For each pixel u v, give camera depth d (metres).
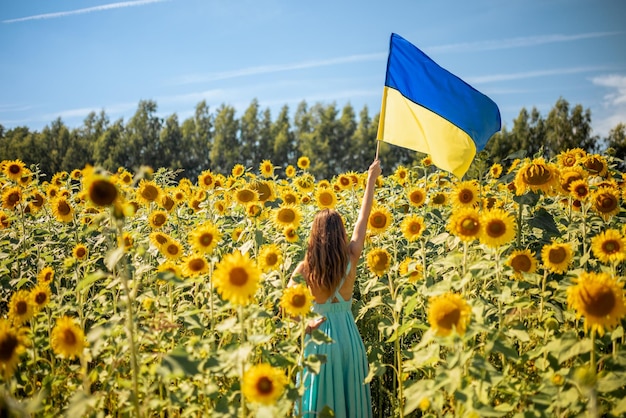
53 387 2.95
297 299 2.67
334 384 3.17
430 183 6.70
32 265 5.12
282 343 2.80
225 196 5.81
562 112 67.38
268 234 4.69
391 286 3.37
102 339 2.52
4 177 6.80
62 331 2.52
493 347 2.43
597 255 3.15
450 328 2.30
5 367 2.42
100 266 4.91
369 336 4.50
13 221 5.84
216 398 2.87
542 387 2.38
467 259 3.16
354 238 3.50
